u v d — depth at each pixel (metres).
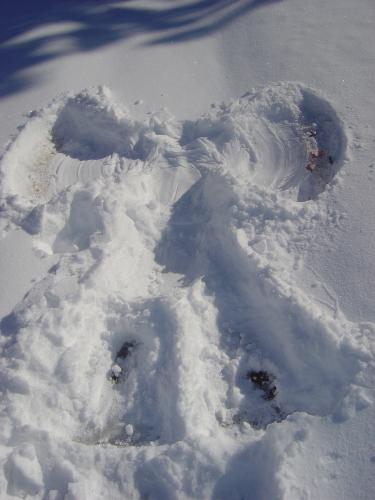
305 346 1.79
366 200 2.10
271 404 1.80
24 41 3.27
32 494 1.59
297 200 2.28
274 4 3.24
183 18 3.30
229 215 2.15
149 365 1.85
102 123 2.66
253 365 1.88
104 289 2.00
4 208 2.27
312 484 1.47
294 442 1.55
